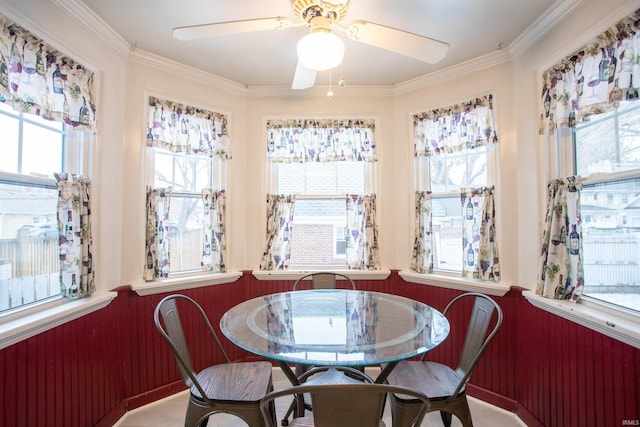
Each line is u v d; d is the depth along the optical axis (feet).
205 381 5.12
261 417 4.58
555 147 6.21
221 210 8.77
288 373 5.41
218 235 8.68
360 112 9.31
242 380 5.17
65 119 5.65
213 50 7.30
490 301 5.30
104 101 6.54
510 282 7.13
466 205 7.91
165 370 7.48
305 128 9.34
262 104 9.37
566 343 5.50
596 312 5.08
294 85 6.72
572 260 5.72
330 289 7.70
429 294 8.46
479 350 4.99
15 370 4.43
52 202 5.57
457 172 8.32
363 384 2.98
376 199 9.26
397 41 5.05
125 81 7.17
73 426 5.44
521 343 6.79
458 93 8.09
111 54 6.73
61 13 5.50
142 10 5.90
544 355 6.05
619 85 4.66
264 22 4.92
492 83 7.52
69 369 5.39
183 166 8.35
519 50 6.92
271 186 9.41
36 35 5.06
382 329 5.01
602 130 5.31
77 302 5.75
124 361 6.90
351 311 5.90
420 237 8.70
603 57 4.99
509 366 7.00
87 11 5.85
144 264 7.46
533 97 6.61
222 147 8.83
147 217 7.51
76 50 5.81
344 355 4.11
